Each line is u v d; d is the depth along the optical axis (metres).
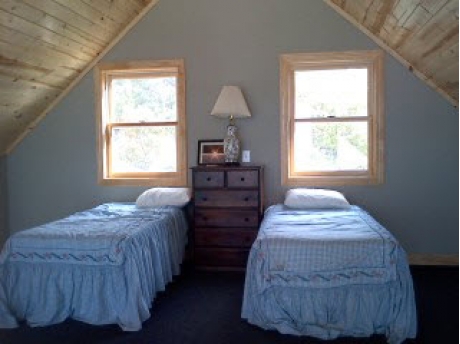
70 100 4.43
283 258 2.57
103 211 3.66
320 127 4.17
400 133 3.98
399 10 3.18
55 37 3.59
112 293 2.74
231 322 2.80
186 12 4.21
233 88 3.99
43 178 4.53
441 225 3.99
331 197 3.70
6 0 2.88
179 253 3.73
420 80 3.92
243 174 3.83
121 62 4.31
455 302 3.06
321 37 4.03
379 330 2.55
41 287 2.78
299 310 2.60
